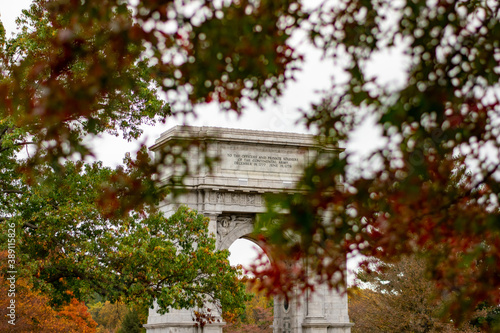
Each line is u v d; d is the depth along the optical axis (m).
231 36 13.88
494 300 14.16
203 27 13.77
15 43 38.38
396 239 13.32
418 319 58.56
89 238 49.41
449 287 15.20
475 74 13.31
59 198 46.59
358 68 13.22
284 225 11.51
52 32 33.09
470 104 12.91
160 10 13.14
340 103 13.18
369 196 12.20
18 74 13.31
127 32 13.33
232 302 49.84
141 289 48.00
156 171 14.12
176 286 47.69
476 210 13.20
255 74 14.67
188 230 52.41
